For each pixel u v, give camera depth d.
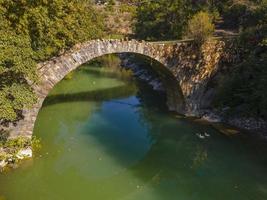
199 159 28.83
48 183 24.89
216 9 52.06
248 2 48.62
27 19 29.56
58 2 31.66
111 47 30.98
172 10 55.38
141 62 59.25
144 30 62.69
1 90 23.25
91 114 38.28
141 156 29.34
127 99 44.03
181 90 35.19
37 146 29.42
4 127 25.80
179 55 33.94
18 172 25.53
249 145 29.97
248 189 24.39
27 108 24.70
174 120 36.06
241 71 34.22
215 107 35.88
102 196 23.88
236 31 45.75
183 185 25.20
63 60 28.83
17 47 23.20
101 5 86.12
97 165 27.64
